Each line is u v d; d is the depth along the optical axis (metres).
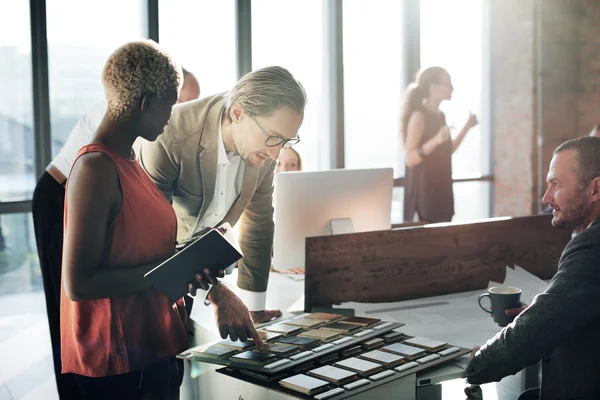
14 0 4.30
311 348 1.61
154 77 1.46
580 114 5.64
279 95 1.83
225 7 4.82
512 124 5.67
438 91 4.46
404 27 5.41
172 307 1.60
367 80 5.34
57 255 1.71
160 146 1.97
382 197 2.50
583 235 1.53
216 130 1.96
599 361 1.49
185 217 2.11
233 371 1.54
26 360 3.52
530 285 2.32
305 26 5.11
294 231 2.34
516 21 5.56
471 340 1.82
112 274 1.44
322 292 2.09
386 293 2.19
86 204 1.39
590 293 1.47
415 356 1.58
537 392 1.68
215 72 4.84
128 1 4.56
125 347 1.51
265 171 2.04
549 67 5.51
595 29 5.57
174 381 1.66
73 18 4.45
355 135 5.36
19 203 4.43
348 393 1.39
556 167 1.67
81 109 4.55
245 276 2.07
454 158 5.78
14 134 4.42
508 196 5.75
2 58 4.33
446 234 2.29
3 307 4.33
